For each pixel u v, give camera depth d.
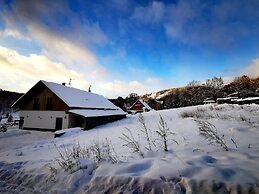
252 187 3.04
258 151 4.71
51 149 10.10
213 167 3.78
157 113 32.84
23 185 4.89
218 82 69.94
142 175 3.95
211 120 11.66
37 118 27.41
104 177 4.21
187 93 74.44
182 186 3.46
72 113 23.72
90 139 12.73
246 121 9.98
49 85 26.80
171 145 6.38
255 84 61.44
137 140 8.70
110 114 29.36
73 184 4.36
